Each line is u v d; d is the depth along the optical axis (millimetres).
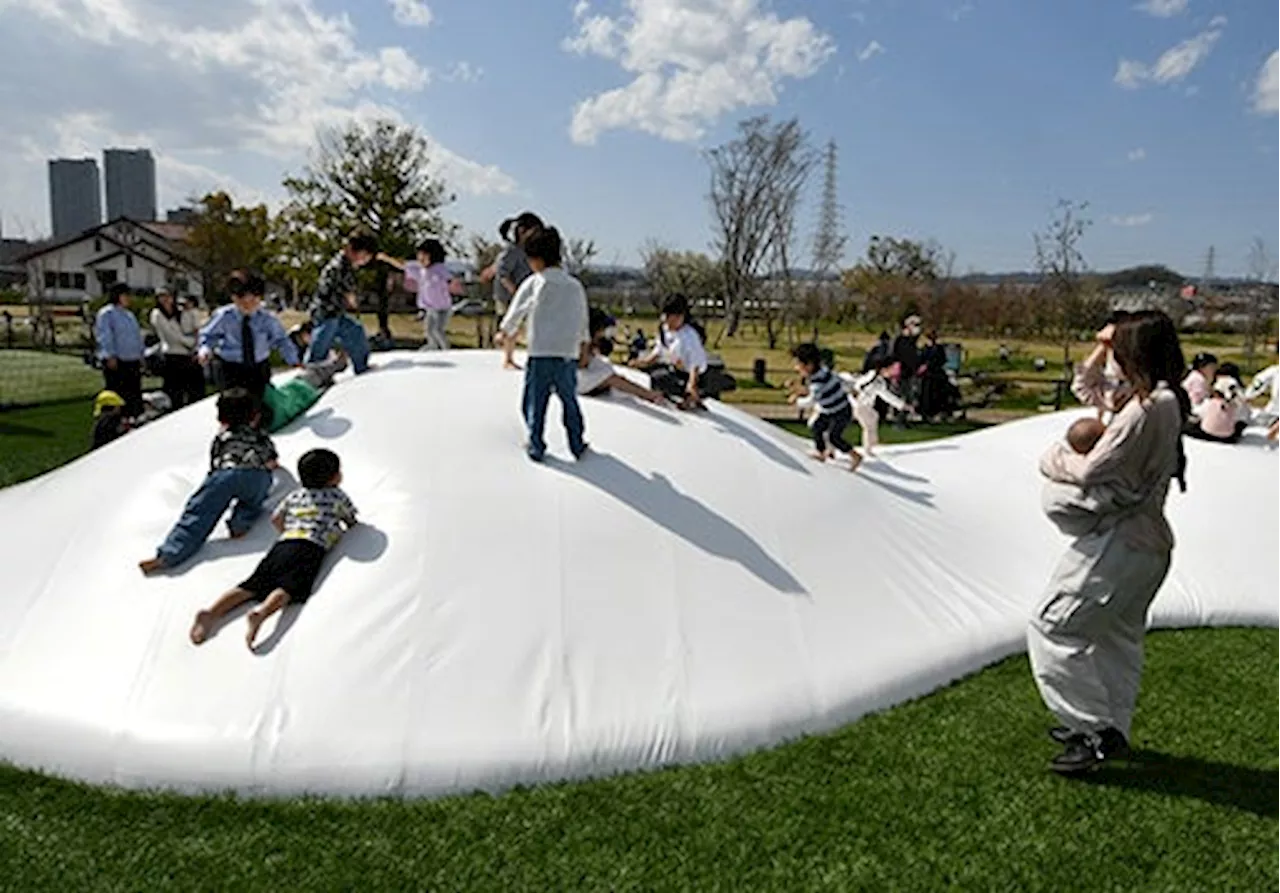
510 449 5434
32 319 29016
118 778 3779
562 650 4305
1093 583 3895
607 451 5555
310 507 4562
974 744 4301
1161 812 3826
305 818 3588
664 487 5367
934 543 6234
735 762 4070
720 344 39719
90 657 4238
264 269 40781
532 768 3871
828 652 4750
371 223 31297
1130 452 3785
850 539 5668
